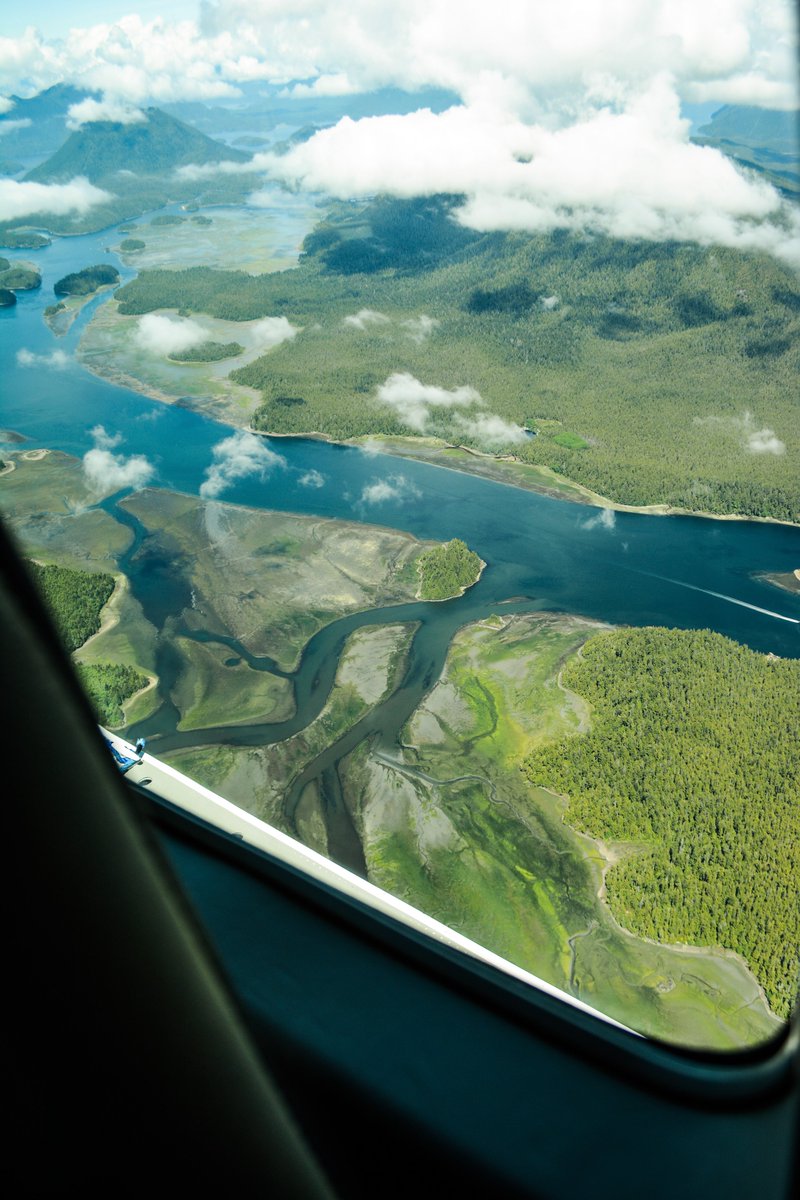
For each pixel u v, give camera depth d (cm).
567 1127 324
